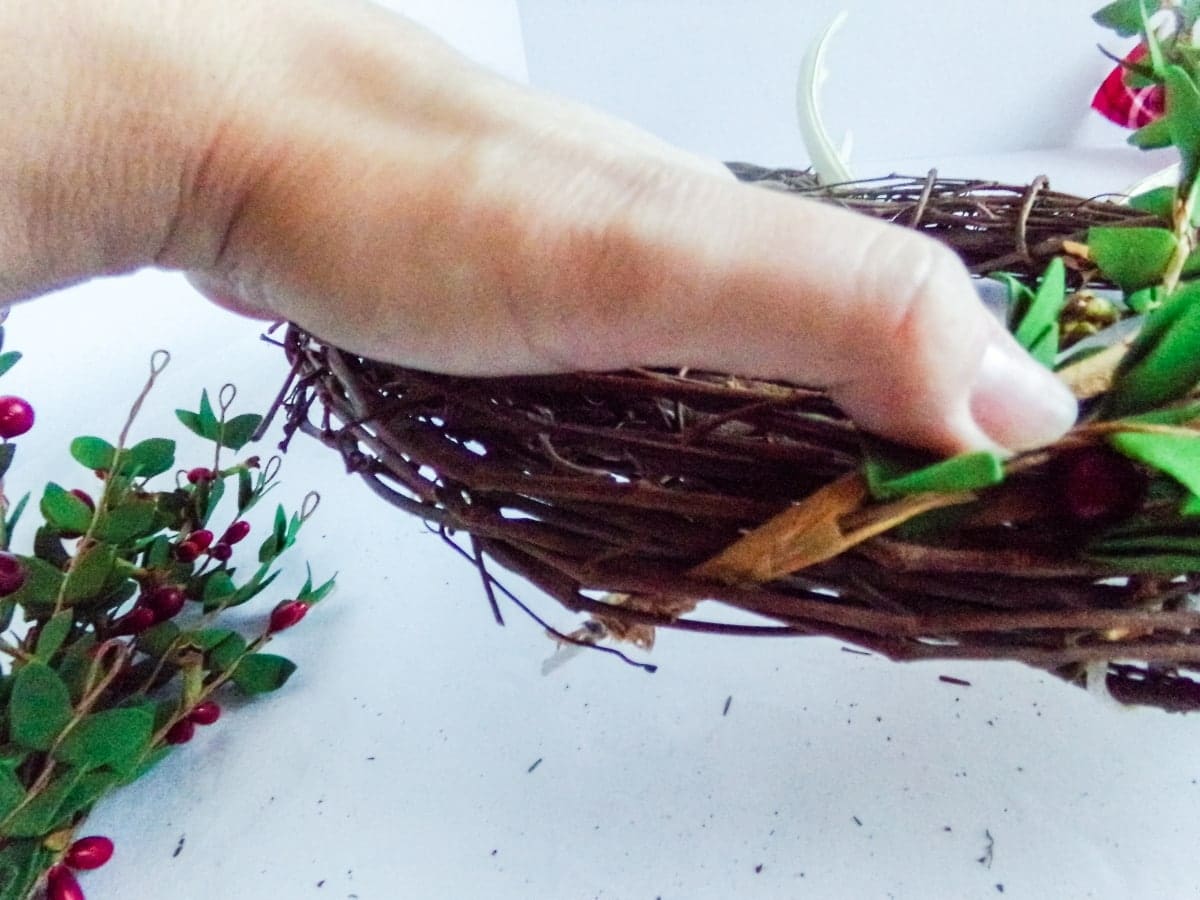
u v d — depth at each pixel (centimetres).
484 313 16
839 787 24
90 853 24
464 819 24
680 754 25
